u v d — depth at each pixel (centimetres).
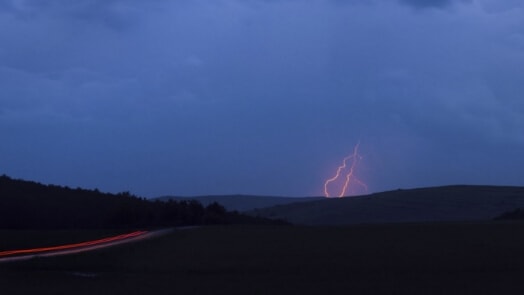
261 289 2625
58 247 4766
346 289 2612
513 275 3019
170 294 2494
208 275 3138
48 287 2722
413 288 2631
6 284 2819
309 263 3541
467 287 2650
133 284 2792
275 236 5094
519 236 4691
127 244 4756
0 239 5122
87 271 3319
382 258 3669
